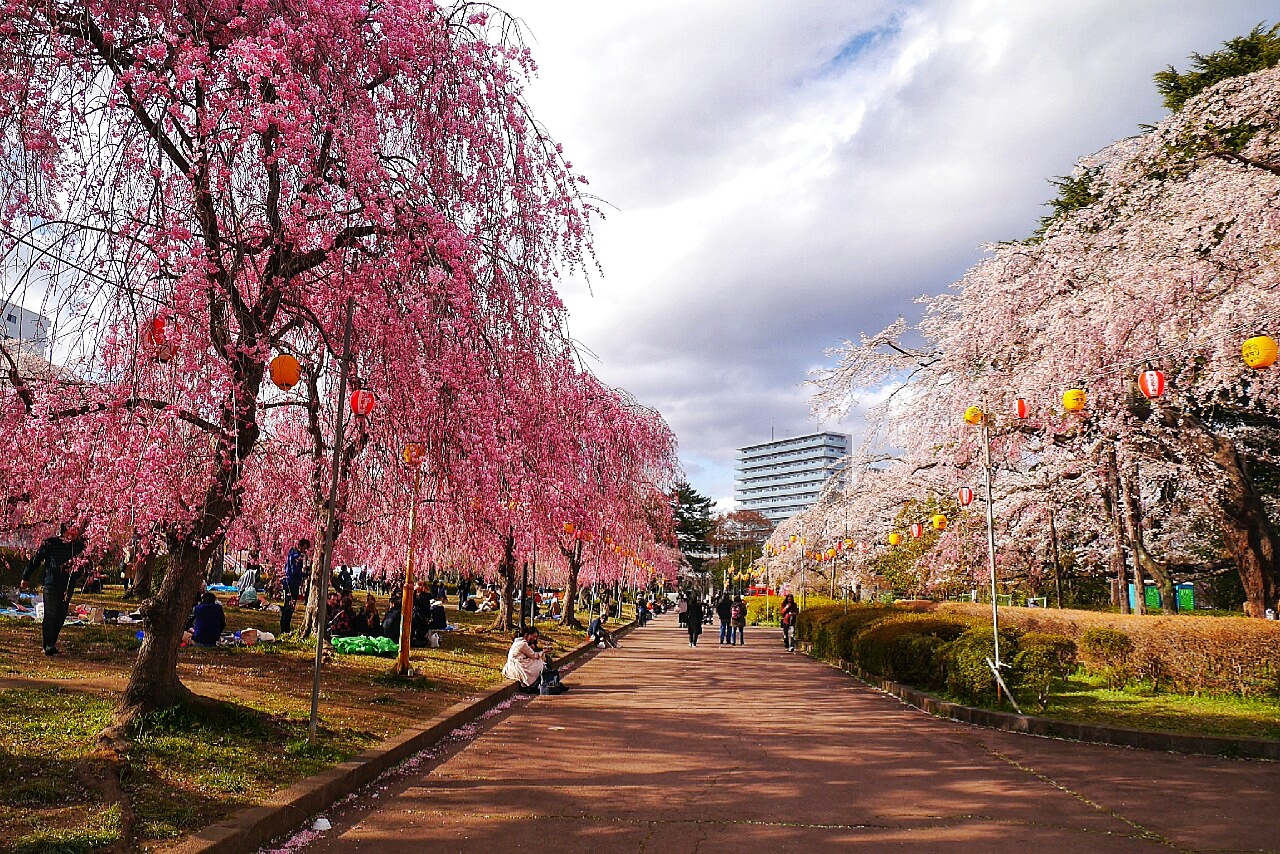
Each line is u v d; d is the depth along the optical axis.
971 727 9.68
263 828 4.73
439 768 6.99
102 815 4.46
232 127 5.73
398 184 6.76
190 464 6.73
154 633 6.43
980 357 14.80
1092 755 7.91
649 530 27.91
